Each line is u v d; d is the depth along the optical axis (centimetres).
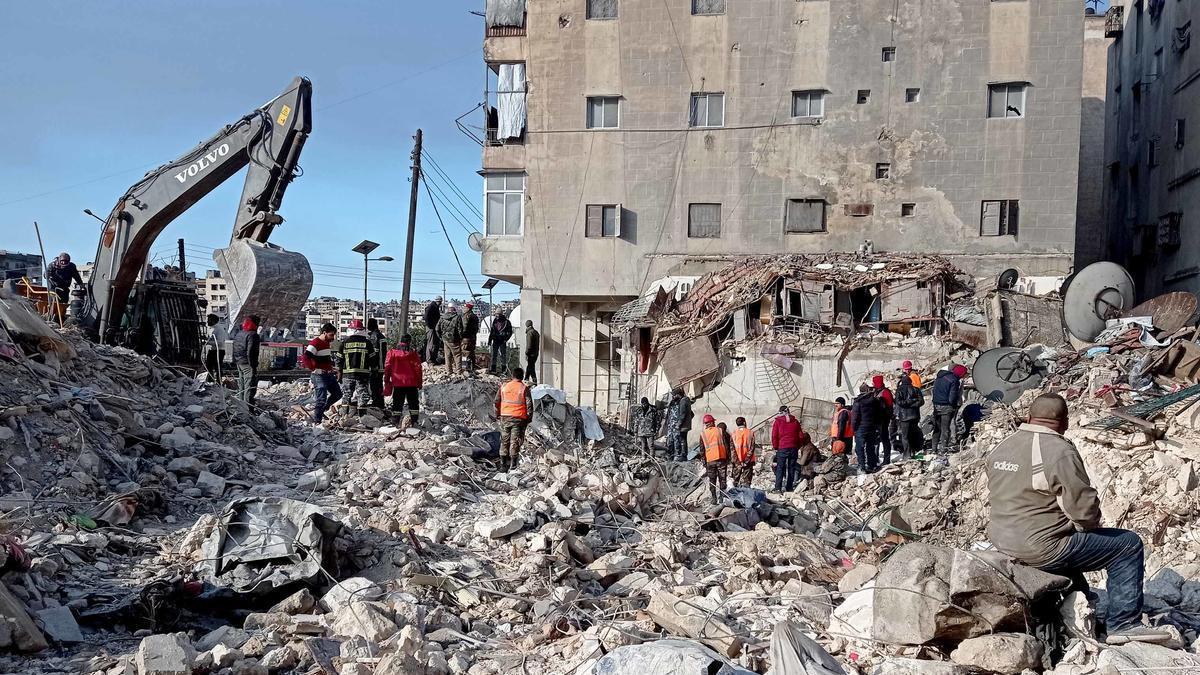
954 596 625
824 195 3288
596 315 3494
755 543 1173
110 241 1944
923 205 3250
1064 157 3188
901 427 2125
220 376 1803
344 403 1681
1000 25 3203
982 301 2736
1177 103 3297
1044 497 623
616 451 2153
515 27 3438
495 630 789
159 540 937
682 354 2802
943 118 3238
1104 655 588
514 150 3444
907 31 3244
